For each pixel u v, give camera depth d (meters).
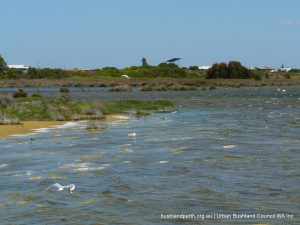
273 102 74.19
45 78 187.50
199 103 73.12
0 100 52.88
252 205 17.12
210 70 176.75
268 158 25.41
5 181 20.73
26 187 19.72
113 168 23.27
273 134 35.16
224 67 174.75
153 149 28.70
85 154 27.11
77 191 19.03
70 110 48.69
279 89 125.44
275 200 17.70
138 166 23.69
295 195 18.30
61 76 189.88
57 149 28.78
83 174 21.98
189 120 46.84
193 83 151.25
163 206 17.05
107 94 100.62
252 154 26.62
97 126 39.12
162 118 48.97
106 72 198.50
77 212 16.44
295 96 90.69
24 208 16.94
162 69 194.88
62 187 19.28
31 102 53.84
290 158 25.33
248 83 154.88
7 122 41.41
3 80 179.25
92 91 116.94
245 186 19.64
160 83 153.62
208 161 24.75
